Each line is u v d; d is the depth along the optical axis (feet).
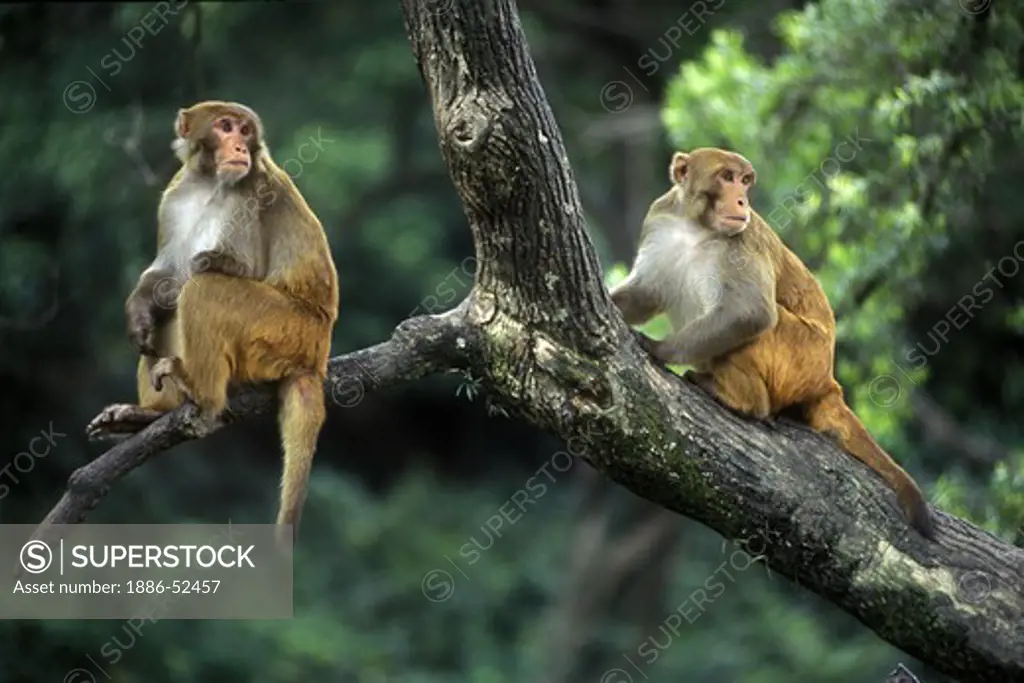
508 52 24.61
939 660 26.32
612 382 26.08
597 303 26.07
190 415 26.45
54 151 58.95
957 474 43.65
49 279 61.31
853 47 42.16
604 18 73.56
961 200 41.45
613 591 69.51
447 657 68.90
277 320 26.71
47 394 63.46
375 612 69.97
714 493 26.53
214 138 28.55
